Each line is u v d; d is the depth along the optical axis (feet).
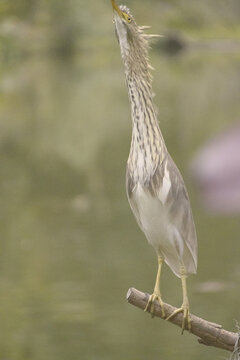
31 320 32.45
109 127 81.87
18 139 76.64
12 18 148.15
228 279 36.14
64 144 73.20
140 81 20.25
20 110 95.61
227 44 174.91
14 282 36.81
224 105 92.63
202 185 51.88
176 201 19.84
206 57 155.63
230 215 47.09
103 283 36.32
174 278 36.91
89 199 52.54
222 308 32.81
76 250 41.37
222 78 122.01
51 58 154.51
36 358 29.09
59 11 156.35
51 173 61.41
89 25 160.45
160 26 177.17
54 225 46.39
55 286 36.19
